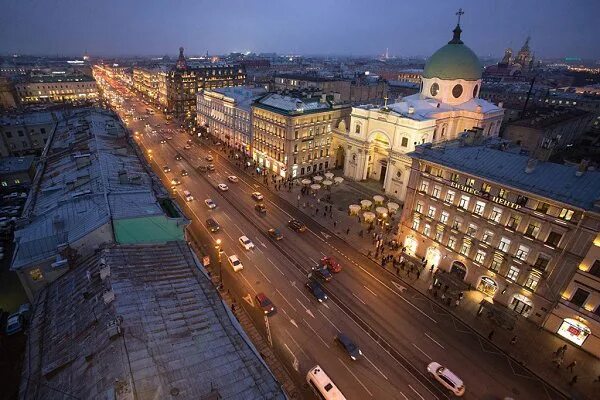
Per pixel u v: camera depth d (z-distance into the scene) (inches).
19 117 3629.4
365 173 3400.6
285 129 3366.1
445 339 1579.7
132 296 1058.7
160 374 825.5
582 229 1409.9
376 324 1651.1
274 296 1812.3
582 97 5821.9
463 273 1918.1
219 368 893.8
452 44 3255.4
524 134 3705.7
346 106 3752.5
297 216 2716.5
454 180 1862.7
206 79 6860.2
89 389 783.7
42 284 1230.3
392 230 2511.1
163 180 3334.2
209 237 2352.4
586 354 1505.9
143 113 6717.5
